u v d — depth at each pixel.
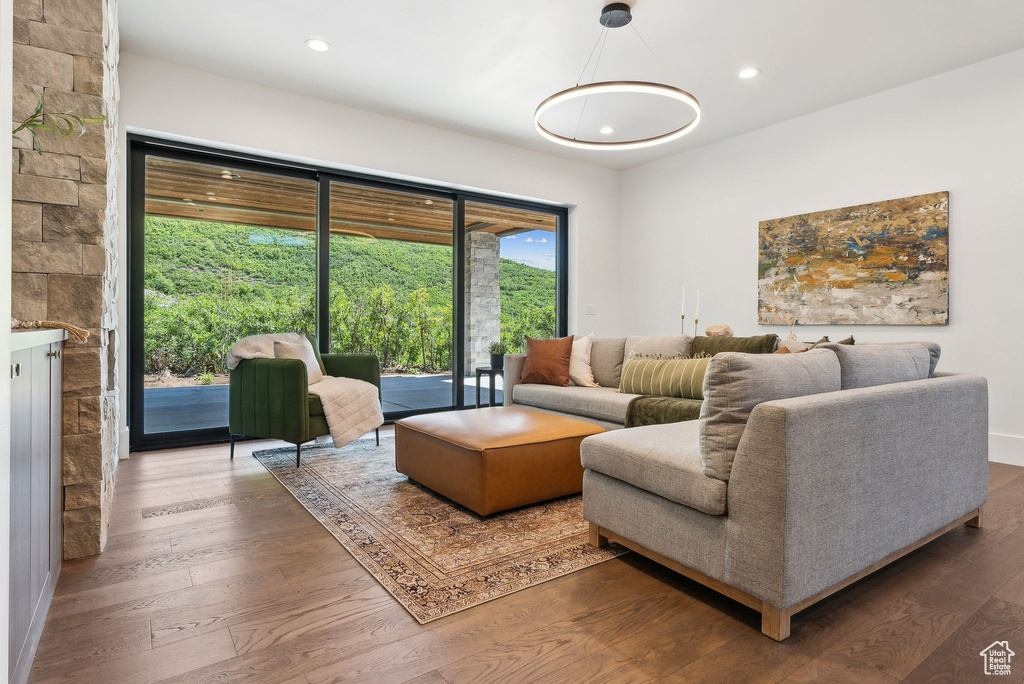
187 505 2.52
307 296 4.27
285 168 4.14
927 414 1.86
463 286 5.07
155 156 3.71
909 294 3.71
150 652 1.36
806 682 1.27
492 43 3.25
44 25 1.84
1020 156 3.27
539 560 1.93
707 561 1.59
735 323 4.80
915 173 3.71
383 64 3.51
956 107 3.52
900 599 1.66
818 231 4.19
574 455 2.61
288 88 3.86
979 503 2.20
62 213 1.85
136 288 3.63
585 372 4.12
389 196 4.67
